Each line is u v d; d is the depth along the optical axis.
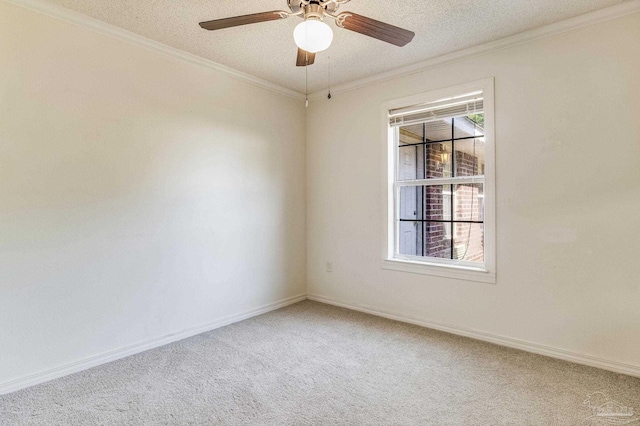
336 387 2.18
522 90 2.71
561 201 2.56
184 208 3.03
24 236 2.21
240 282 3.48
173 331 2.95
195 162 3.11
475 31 2.63
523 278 2.73
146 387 2.19
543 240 2.64
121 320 2.64
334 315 3.60
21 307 2.20
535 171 2.66
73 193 2.41
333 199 3.95
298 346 2.82
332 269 3.98
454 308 3.08
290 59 3.12
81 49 2.44
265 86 3.69
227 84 3.36
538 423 1.81
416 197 3.44
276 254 3.85
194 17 2.43
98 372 2.39
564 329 2.56
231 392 2.13
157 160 2.85
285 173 3.95
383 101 3.51
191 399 2.05
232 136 3.41
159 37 2.72
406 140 3.48
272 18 1.92
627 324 2.33
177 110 2.98
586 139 2.46
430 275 3.22
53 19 2.32
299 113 4.12
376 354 2.66
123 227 2.66
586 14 2.40
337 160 3.90
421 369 2.41
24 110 2.20
